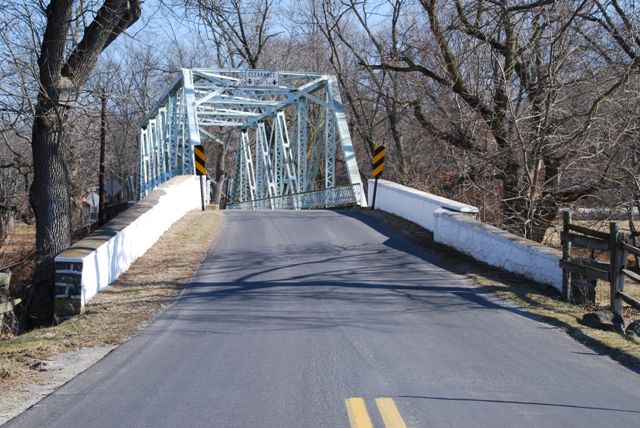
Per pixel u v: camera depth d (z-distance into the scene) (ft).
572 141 54.13
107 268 39.88
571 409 18.15
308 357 23.77
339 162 150.92
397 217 68.33
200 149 78.59
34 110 51.26
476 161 62.75
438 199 58.44
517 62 58.34
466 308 33.14
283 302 34.50
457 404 18.37
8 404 19.21
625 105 53.52
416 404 18.30
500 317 31.19
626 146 52.39
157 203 55.52
